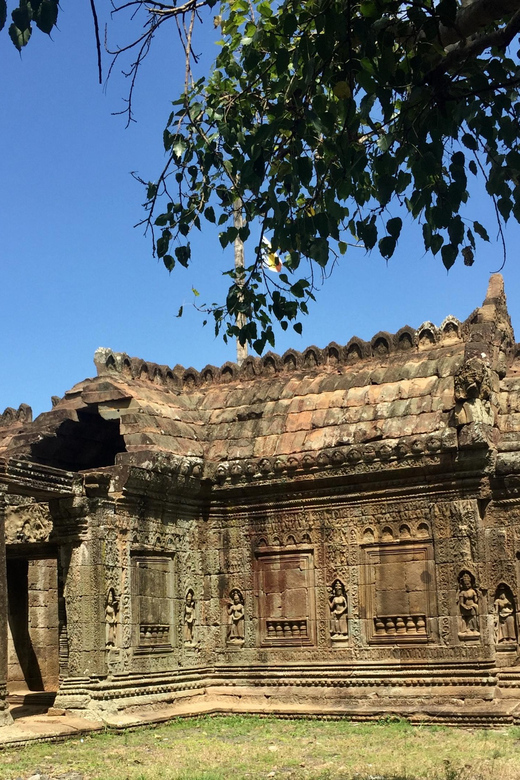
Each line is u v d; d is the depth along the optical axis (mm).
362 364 22719
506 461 20000
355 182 10250
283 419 22328
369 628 20531
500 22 11148
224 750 15930
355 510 21062
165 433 21766
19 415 25125
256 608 21828
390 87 9539
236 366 24234
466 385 19781
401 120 9953
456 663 19453
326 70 10188
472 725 18438
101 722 18344
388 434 20578
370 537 20797
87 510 19516
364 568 20797
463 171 9453
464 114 10141
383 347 22562
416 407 20703
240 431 22656
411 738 17047
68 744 16875
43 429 21984
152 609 20812
